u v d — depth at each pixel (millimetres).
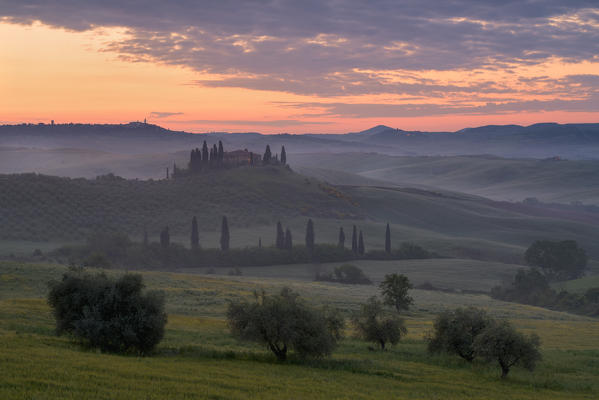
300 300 42094
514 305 122125
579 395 36062
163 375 29234
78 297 38562
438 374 40250
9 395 22531
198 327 55219
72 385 24953
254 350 44125
